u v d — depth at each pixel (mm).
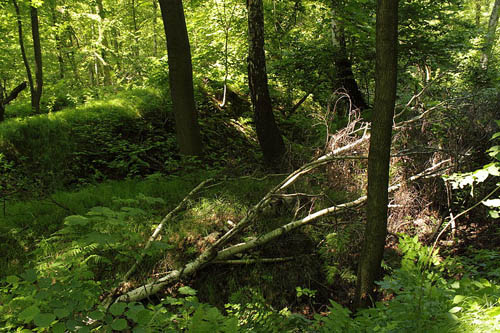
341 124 8766
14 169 6391
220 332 1916
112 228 4555
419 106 6312
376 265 3535
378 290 3566
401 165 5781
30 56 12914
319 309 4383
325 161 5367
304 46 9672
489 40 12086
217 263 4613
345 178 6258
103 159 7641
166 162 7254
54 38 13992
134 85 11438
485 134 5383
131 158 7477
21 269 4121
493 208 5172
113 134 8352
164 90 9906
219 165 7430
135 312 1946
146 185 6254
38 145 7402
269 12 9562
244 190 6008
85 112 8805
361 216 5148
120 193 5926
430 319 1750
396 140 6020
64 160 7395
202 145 7746
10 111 10062
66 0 14047
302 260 4789
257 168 6945
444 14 8719
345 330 2029
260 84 7488
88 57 14938
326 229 5133
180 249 4691
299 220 4980
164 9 6750
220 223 5219
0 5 9383
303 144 7887
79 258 3143
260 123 7574
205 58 10258
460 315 1754
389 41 3121
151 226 4922
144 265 4355
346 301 4441
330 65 9891
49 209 5363
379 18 3133
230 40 10492
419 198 5711
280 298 4449
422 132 5824
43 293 2059
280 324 2615
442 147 5676
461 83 9016
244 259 4680
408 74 8992
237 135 9617
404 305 1854
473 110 5629
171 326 2240
